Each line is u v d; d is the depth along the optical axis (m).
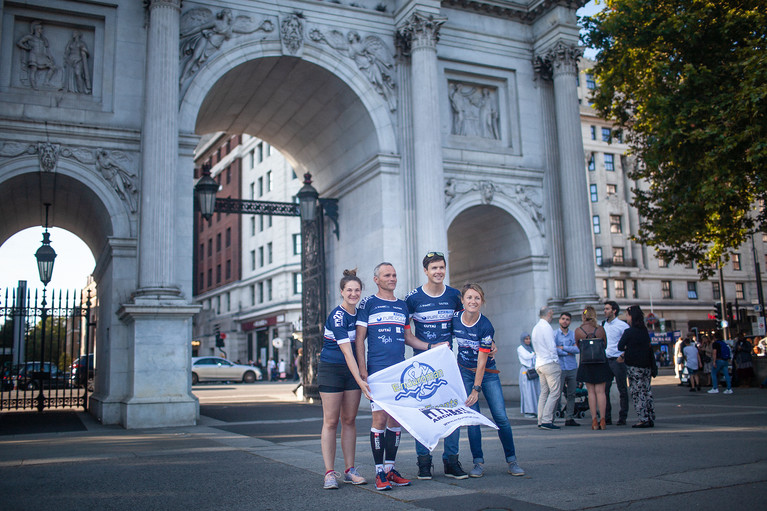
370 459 8.99
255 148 67.31
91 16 17.81
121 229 17.03
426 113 19.94
